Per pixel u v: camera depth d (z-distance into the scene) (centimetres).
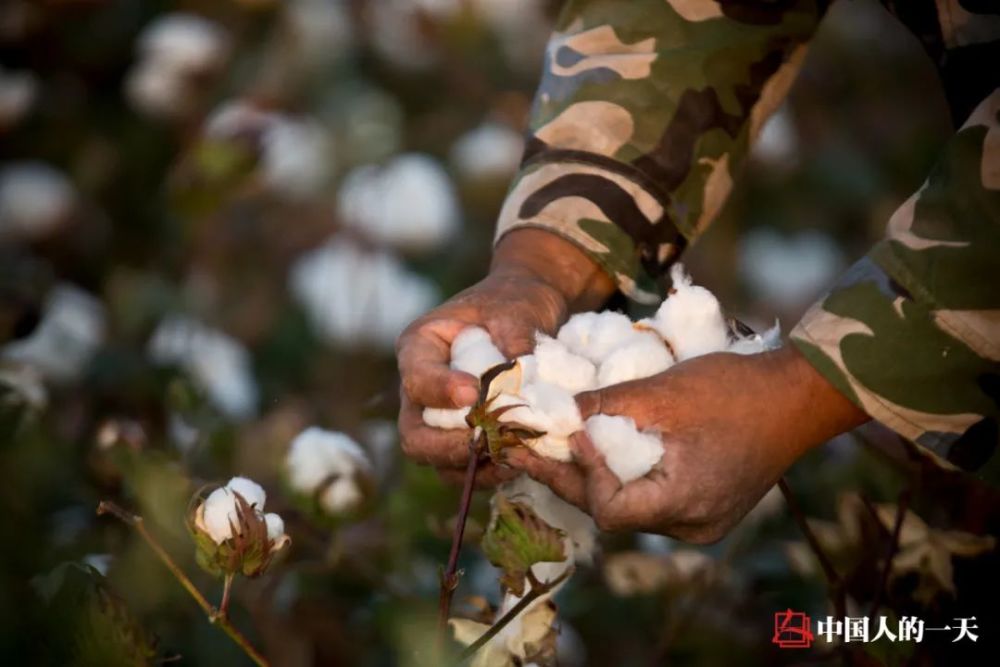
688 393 238
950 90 288
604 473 234
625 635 388
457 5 639
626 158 297
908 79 721
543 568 263
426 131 651
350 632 371
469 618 295
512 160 615
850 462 377
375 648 369
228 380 516
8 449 372
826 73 715
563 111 303
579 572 390
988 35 279
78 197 606
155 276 576
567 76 307
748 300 638
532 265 288
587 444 234
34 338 468
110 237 604
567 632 390
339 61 643
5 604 306
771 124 620
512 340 261
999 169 241
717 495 237
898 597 317
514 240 294
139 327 541
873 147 706
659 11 308
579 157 297
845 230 677
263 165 479
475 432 239
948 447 245
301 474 326
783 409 241
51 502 377
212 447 388
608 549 391
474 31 643
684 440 235
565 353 246
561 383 244
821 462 389
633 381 239
